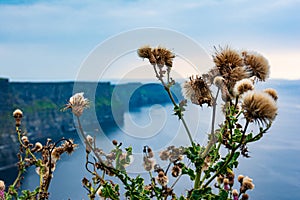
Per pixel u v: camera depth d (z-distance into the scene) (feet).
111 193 3.83
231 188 3.92
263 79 3.85
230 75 3.57
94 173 3.87
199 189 3.51
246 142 3.52
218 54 3.65
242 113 3.53
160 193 3.68
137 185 3.66
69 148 4.11
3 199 4.45
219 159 3.91
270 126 3.34
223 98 3.56
